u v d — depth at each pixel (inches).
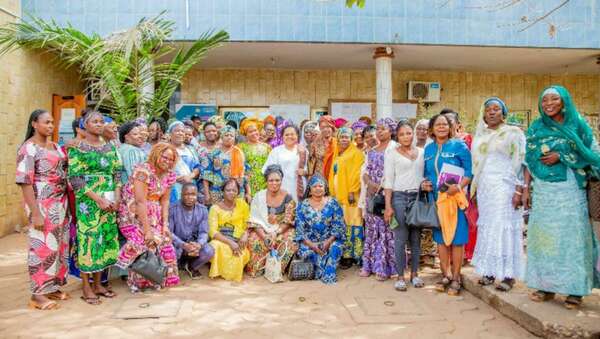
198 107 414.6
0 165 288.4
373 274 211.9
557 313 144.3
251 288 190.9
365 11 328.8
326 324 150.6
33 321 152.5
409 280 202.1
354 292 185.0
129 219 180.2
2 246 266.5
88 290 172.9
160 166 182.5
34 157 160.7
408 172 187.8
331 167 231.0
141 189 177.5
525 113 458.6
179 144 221.0
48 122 162.4
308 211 204.7
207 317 156.8
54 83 360.8
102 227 173.0
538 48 346.0
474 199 207.0
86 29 309.7
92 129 167.9
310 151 245.4
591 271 147.9
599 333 132.5
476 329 146.9
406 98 446.0
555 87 147.9
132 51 252.5
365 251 209.8
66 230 174.6
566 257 147.6
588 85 463.2
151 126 233.5
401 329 146.6
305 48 348.8
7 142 296.0
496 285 172.7
